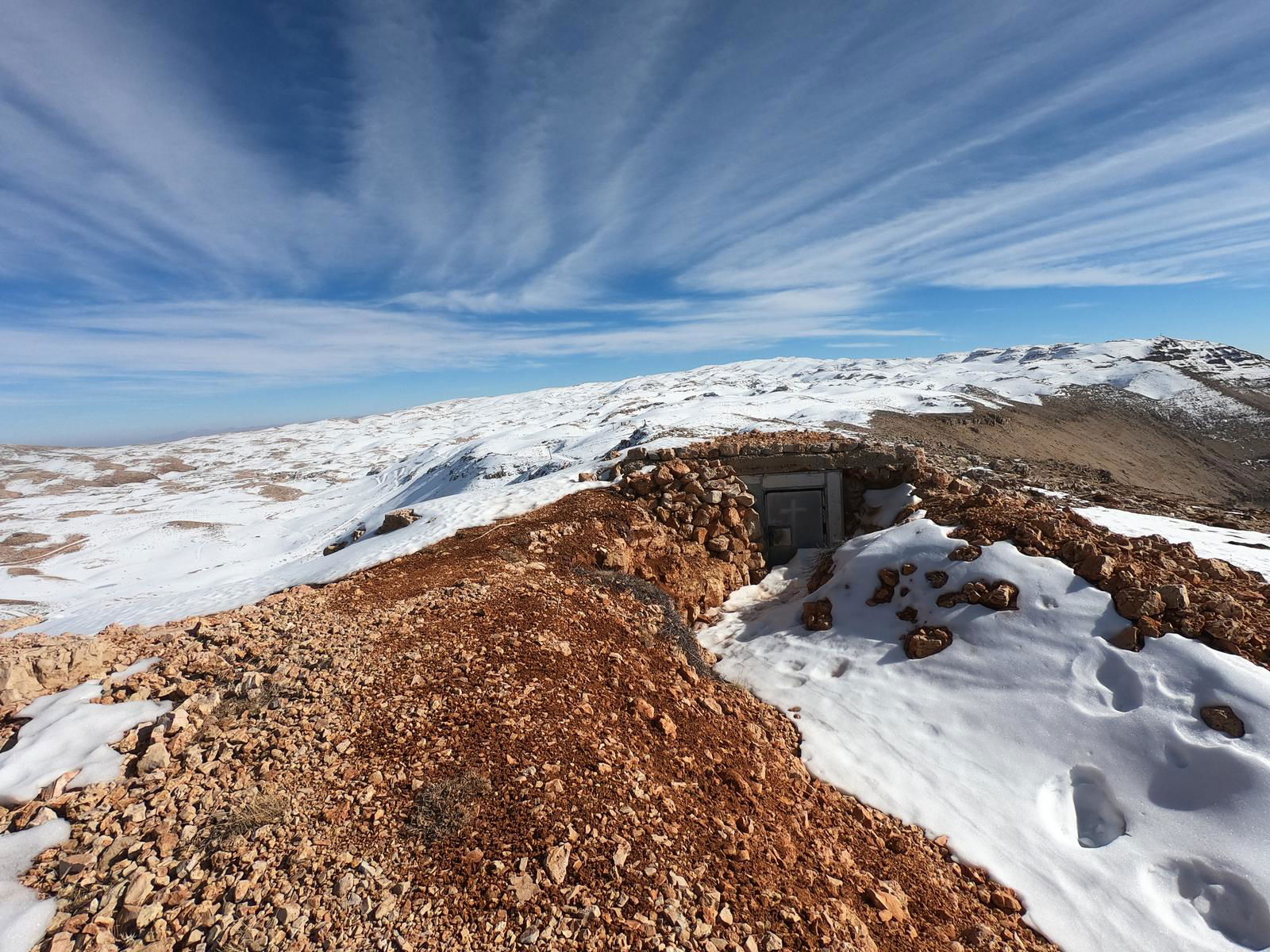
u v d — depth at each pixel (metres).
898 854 6.14
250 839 4.44
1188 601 8.31
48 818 4.56
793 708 8.77
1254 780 6.13
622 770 5.51
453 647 7.18
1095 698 7.73
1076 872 5.98
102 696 6.18
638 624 9.30
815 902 4.77
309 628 7.72
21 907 3.89
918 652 9.34
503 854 4.40
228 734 5.54
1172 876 5.79
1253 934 5.20
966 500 12.41
